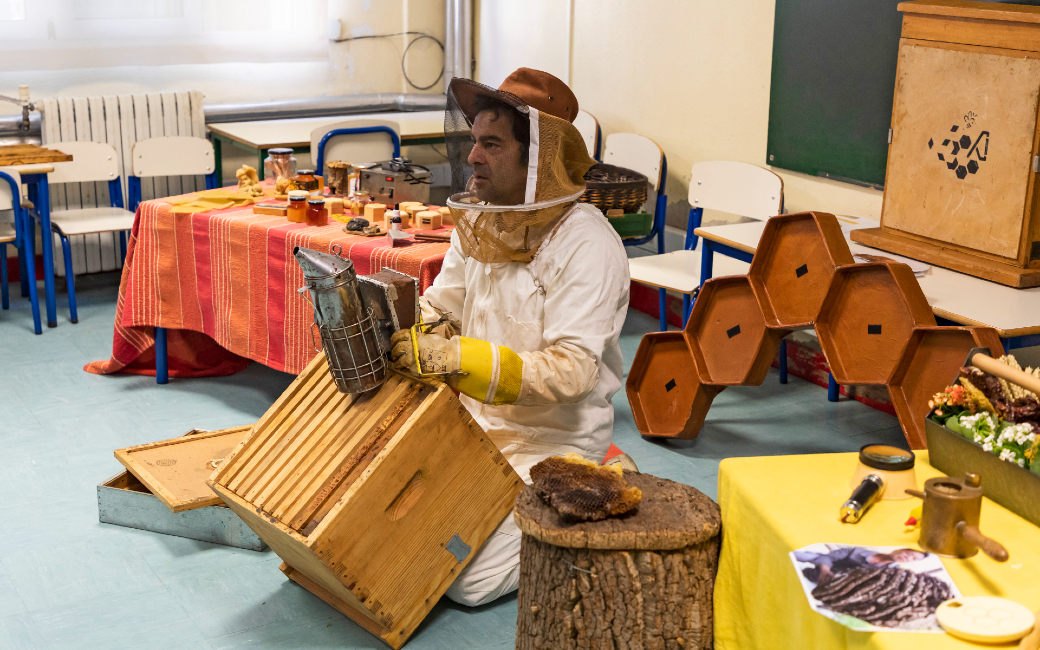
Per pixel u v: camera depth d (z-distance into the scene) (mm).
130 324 3783
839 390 3926
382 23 6031
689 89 4758
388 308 2092
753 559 1602
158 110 5309
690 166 4832
